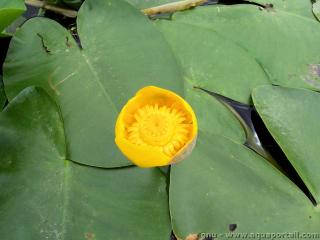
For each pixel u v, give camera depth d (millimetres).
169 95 321
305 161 358
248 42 412
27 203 325
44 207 327
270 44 413
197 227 332
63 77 362
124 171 343
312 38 424
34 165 334
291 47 415
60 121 348
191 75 384
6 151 332
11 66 363
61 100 355
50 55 368
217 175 347
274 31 419
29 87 346
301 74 405
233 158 355
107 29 379
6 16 346
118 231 327
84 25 378
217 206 339
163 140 320
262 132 379
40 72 363
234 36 412
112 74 364
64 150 343
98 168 342
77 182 337
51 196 330
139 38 378
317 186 353
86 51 371
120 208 333
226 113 375
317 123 371
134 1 414
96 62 368
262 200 344
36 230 321
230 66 391
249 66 394
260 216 339
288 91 377
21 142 336
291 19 430
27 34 372
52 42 372
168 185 344
